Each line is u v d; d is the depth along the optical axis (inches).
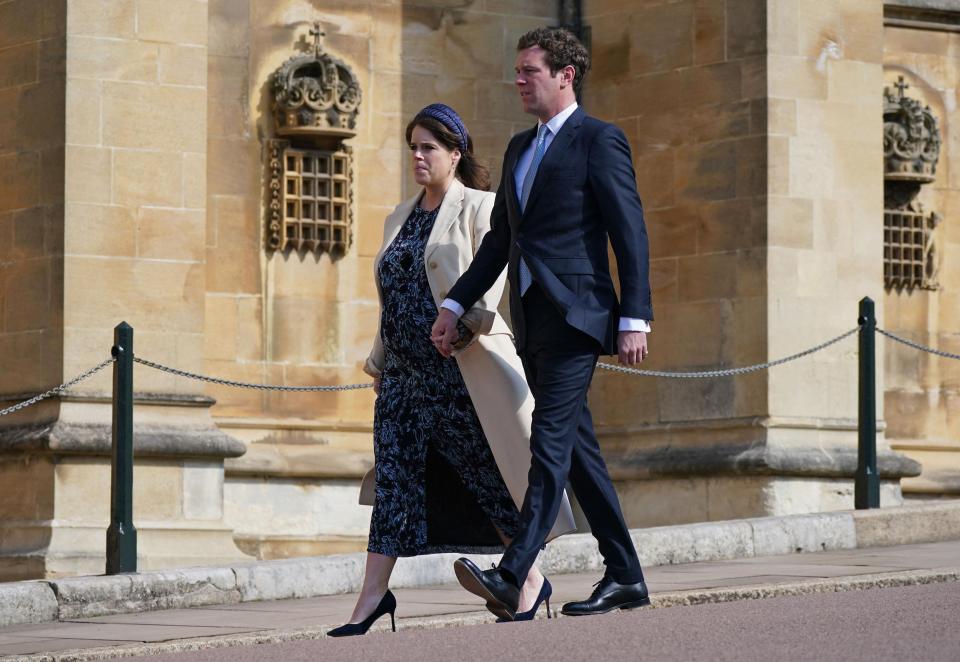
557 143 623.8
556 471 602.2
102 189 1089.4
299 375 1259.2
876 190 1293.1
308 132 1255.5
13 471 1090.7
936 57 1496.1
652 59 1323.8
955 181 1494.8
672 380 1295.5
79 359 1075.9
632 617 571.8
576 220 618.5
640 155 1327.5
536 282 613.3
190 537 1095.0
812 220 1261.1
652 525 1291.8
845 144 1280.8
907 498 1434.5
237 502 1220.5
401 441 639.1
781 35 1258.0
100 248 1087.6
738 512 1239.5
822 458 1237.1
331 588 892.6
